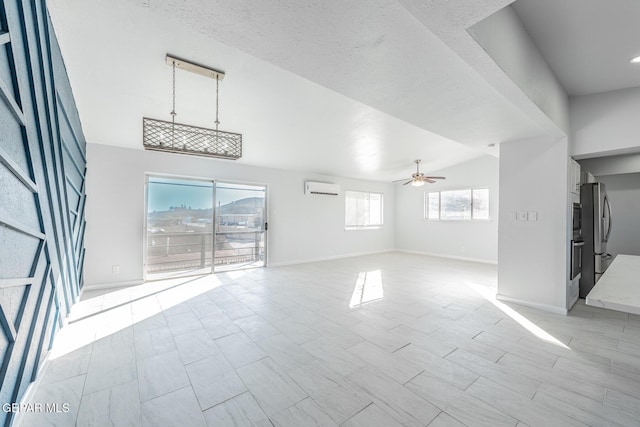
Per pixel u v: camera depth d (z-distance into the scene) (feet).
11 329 4.16
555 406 5.40
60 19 6.10
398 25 4.71
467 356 7.34
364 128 13.75
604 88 9.75
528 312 10.68
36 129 5.08
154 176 15.08
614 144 9.78
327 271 18.24
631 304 3.58
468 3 3.86
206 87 9.22
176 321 9.66
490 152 14.05
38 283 5.59
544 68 7.93
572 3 5.83
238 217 18.33
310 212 22.00
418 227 26.50
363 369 6.70
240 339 8.30
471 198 22.77
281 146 15.47
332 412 5.24
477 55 5.10
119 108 10.19
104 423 4.93
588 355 7.39
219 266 17.51
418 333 8.77
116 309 10.77
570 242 10.86
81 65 7.76
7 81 3.78
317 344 8.00
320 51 5.47
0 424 3.97
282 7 4.22
